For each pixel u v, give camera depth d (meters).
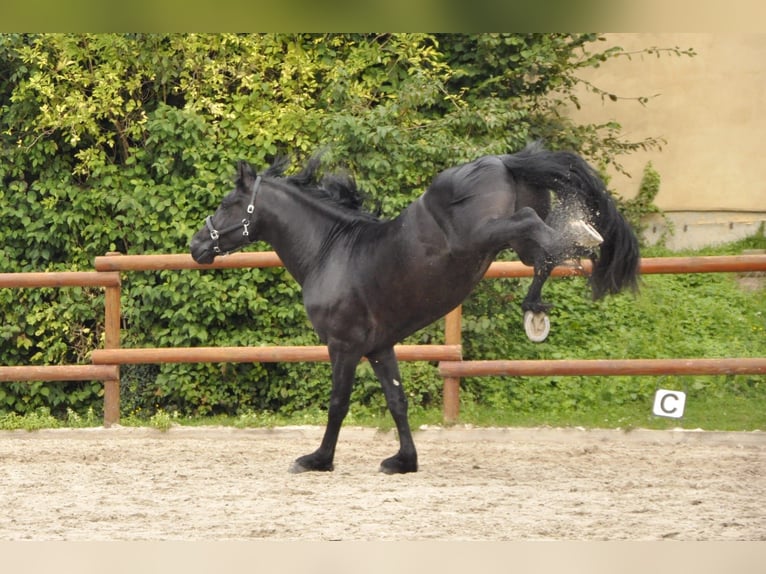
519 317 14.13
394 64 14.15
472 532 7.30
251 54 13.86
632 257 8.69
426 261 8.76
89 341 13.95
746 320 14.95
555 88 15.04
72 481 9.54
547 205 8.70
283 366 13.54
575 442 11.80
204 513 8.05
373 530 7.38
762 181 16.66
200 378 13.57
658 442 11.76
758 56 16.67
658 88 16.80
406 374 13.09
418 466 10.15
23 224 13.76
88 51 13.70
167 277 13.54
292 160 13.67
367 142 13.15
